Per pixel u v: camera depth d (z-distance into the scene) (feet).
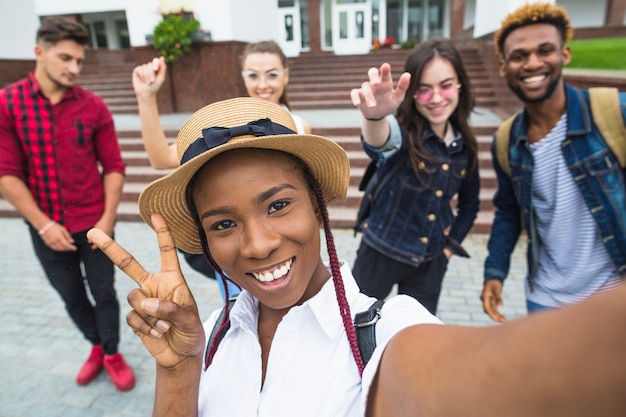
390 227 7.54
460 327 1.70
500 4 30.40
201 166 2.93
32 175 8.36
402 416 1.73
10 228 20.39
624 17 54.49
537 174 6.46
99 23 69.56
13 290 14.28
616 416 0.94
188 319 2.93
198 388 3.24
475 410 1.23
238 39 33.14
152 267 15.71
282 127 3.14
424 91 6.91
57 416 8.86
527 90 6.20
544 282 6.78
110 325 9.27
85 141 8.58
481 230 17.43
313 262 3.19
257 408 3.21
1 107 7.94
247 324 3.58
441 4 66.64
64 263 8.86
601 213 6.02
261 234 2.87
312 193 3.34
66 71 7.98
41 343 11.38
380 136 6.37
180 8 32.01
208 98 33.24
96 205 8.89
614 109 5.89
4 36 36.65
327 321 3.18
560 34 6.05
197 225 3.38
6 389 9.66
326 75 41.09
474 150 7.61
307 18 65.36
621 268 6.08
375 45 60.44
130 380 9.45
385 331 2.88
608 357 0.94
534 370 1.06
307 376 3.11
